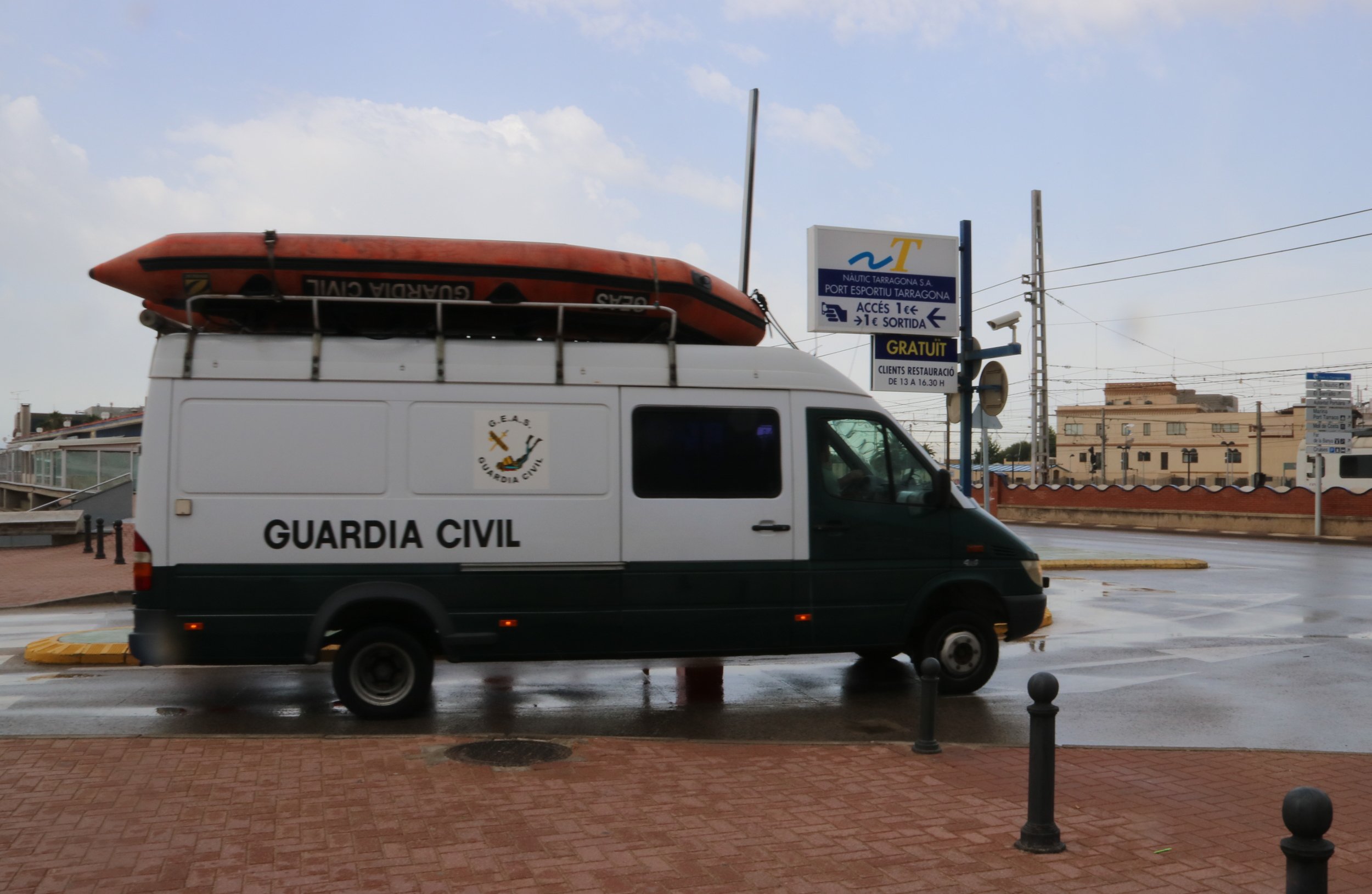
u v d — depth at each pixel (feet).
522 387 26.81
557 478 26.89
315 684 31.71
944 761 21.40
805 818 17.52
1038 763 16.16
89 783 19.15
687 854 15.71
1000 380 47.91
